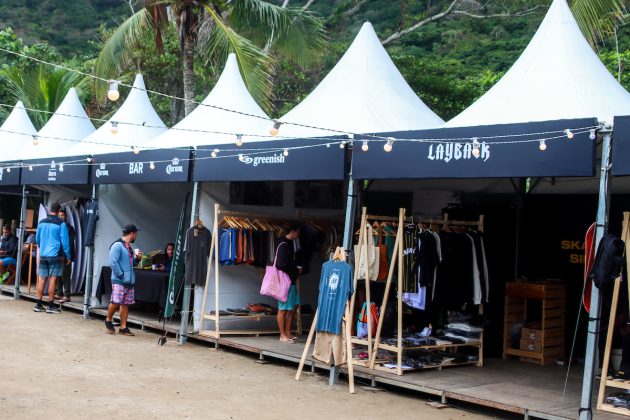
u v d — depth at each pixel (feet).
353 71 33.17
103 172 39.09
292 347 32.17
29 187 52.70
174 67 81.41
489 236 33.78
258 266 36.11
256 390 25.90
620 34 76.95
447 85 73.46
